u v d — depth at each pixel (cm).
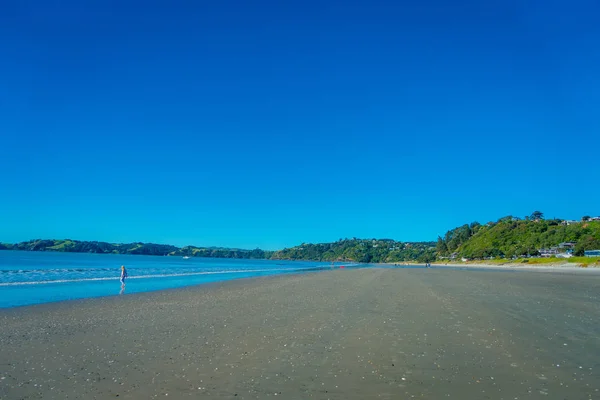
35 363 781
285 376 696
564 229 12475
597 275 4912
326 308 1573
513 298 1917
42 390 627
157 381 671
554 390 619
